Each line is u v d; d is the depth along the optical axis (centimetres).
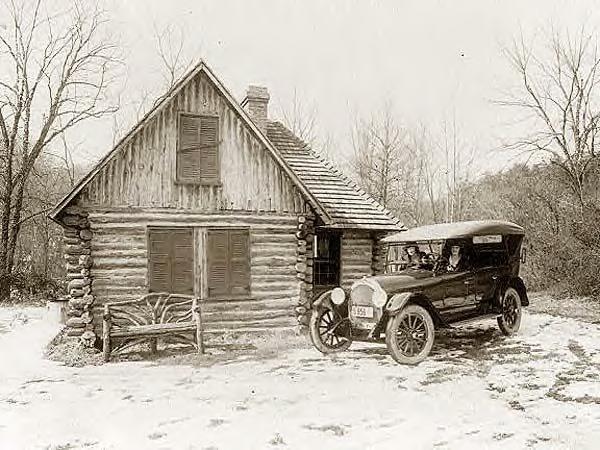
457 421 768
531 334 1399
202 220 1522
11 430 770
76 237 1429
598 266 2055
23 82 2770
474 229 1292
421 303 1186
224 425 777
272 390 959
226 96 1530
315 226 1664
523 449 650
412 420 778
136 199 1468
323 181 1883
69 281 1416
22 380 1071
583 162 2488
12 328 1700
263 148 1581
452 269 1306
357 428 750
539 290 2372
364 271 1811
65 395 955
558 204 2438
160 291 1479
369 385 977
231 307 1540
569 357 1138
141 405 886
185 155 1517
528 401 856
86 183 1391
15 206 2761
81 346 1353
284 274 1591
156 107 1460
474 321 1284
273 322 1571
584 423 741
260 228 1574
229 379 1050
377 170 4184
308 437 720
